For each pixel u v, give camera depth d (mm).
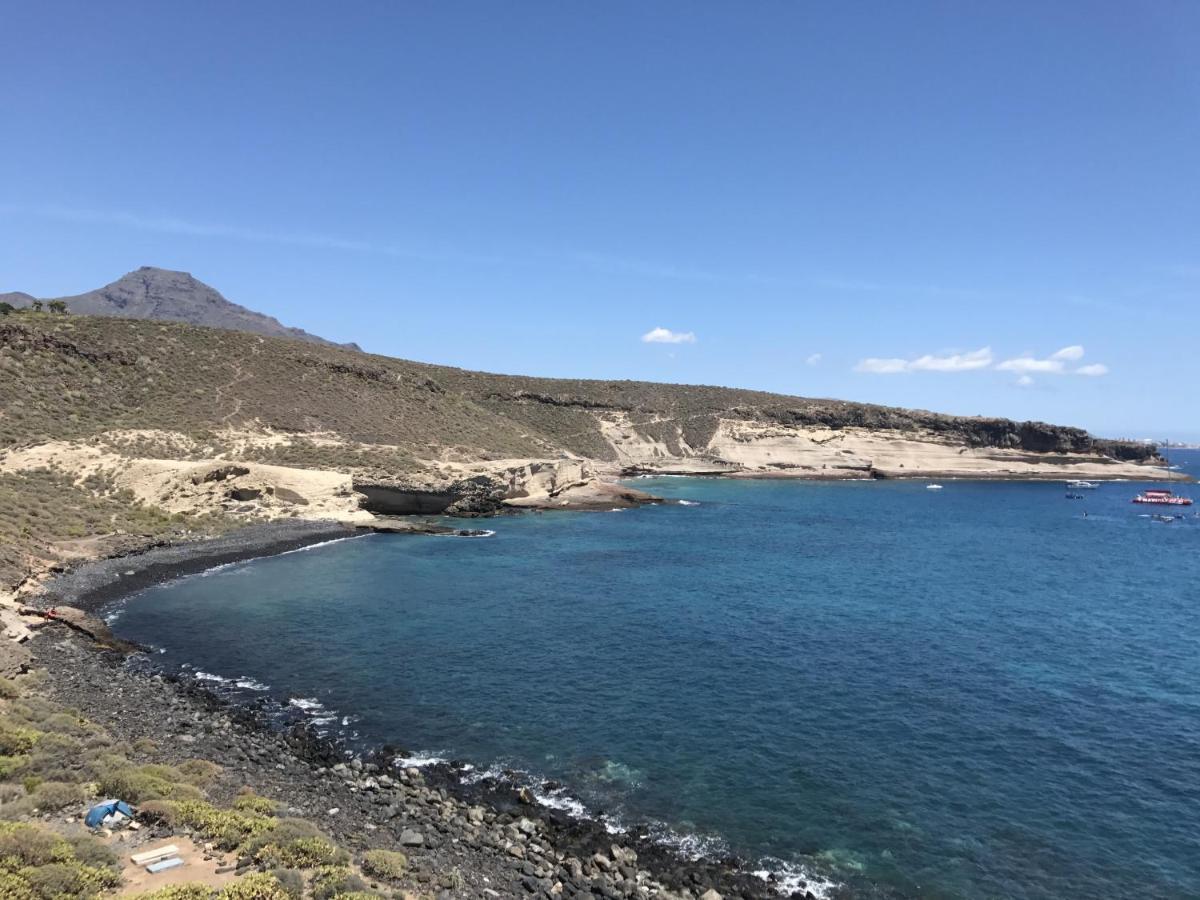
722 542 66438
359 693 26641
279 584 43812
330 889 12188
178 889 11172
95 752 17469
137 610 36781
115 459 62594
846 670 30656
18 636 28875
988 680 29875
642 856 17203
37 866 11180
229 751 20797
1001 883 16609
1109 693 28656
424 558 54188
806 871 16859
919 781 21141
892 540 71625
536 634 34750
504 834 17609
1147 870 17203
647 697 27031
